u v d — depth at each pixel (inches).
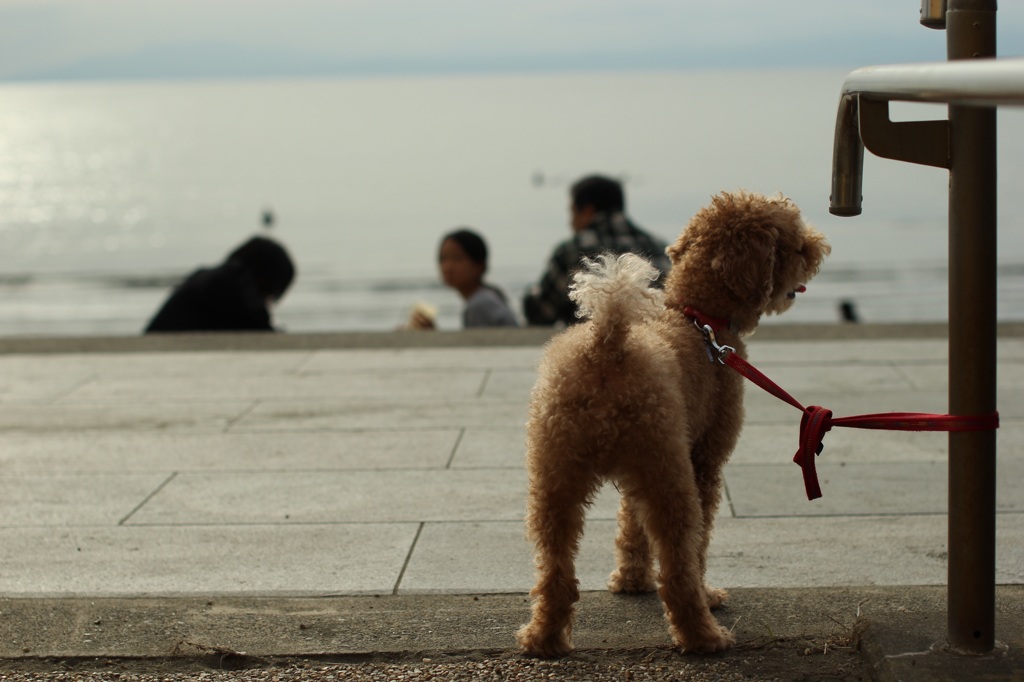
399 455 213.0
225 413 247.8
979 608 113.9
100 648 129.5
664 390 124.0
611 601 144.9
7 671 123.6
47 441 227.0
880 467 199.5
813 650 124.2
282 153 7544.3
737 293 137.6
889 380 261.4
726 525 171.6
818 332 321.1
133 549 165.9
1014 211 2950.3
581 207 331.3
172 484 197.9
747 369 132.3
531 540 129.0
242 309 349.4
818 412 123.4
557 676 119.6
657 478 124.8
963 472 111.9
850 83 104.7
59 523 178.2
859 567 152.7
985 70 73.5
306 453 215.6
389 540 168.1
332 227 3403.1
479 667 122.5
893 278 1887.3
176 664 125.0
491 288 357.4
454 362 294.2
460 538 168.4
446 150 7150.6
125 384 278.2
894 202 3417.8
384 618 138.1
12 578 154.3
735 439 144.0
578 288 125.5
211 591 148.6
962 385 109.9
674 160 5556.1
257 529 174.2
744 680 117.3
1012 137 5944.9
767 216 138.1
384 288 2048.5
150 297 1951.3
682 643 125.4
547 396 126.5
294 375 284.0
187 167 6486.2
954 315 109.0
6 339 335.6
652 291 122.7
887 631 121.5
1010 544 158.7
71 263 2682.1
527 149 6919.3
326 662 125.1
